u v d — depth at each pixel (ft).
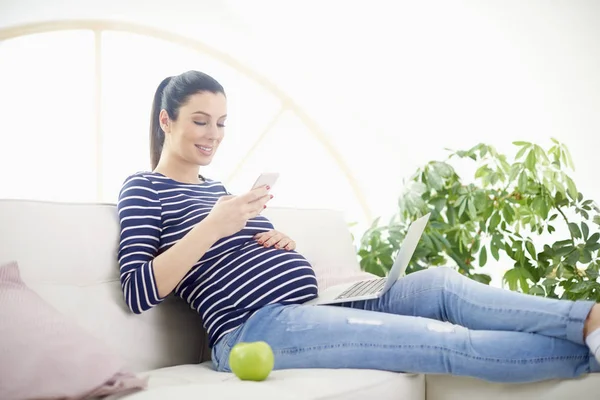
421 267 8.39
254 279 5.16
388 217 12.82
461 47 10.35
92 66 11.97
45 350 3.81
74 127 12.00
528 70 9.90
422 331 4.54
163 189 5.53
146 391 3.83
